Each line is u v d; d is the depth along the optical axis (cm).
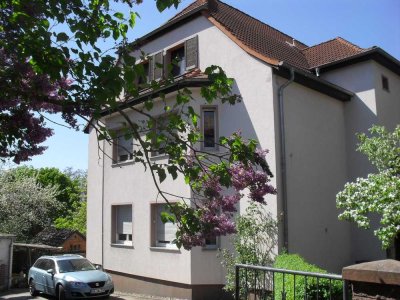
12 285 2050
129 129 483
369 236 1359
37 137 514
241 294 763
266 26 1848
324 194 1330
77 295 1424
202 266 1280
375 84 1427
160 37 1584
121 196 1619
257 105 1252
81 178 5656
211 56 1400
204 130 1312
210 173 471
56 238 2773
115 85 400
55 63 411
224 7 1700
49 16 438
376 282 315
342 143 1446
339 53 1565
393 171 835
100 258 1702
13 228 2517
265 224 1161
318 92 1378
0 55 451
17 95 471
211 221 460
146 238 1476
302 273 466
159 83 461
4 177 2644
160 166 453
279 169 1202
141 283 1491
